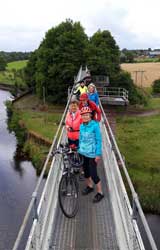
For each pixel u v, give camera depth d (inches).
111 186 349.1
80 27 2664.9
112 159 360.2
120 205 289.6
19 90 3248.0
